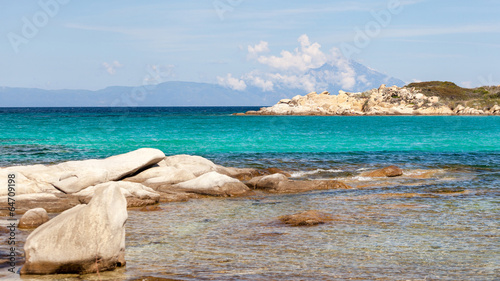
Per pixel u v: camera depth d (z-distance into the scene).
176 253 11.10
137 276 9.25
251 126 82.00
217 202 18.69
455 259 10.73
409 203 17.98
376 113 159.88
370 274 9.62
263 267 10.04
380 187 22.34
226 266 10.09
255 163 30.67
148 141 46.53
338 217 15.38
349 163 31.23
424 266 10.20
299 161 31.89
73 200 17.64
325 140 50.44
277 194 20.77
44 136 51.94
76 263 9.28
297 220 14.51
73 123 85.38
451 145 46.19
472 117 143.88
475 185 22.64
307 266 10.14
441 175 26.31
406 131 69.69
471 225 14.18
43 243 9.29
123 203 10.00
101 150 37.53
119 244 9.74
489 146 45.28
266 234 13.07
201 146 42.09
